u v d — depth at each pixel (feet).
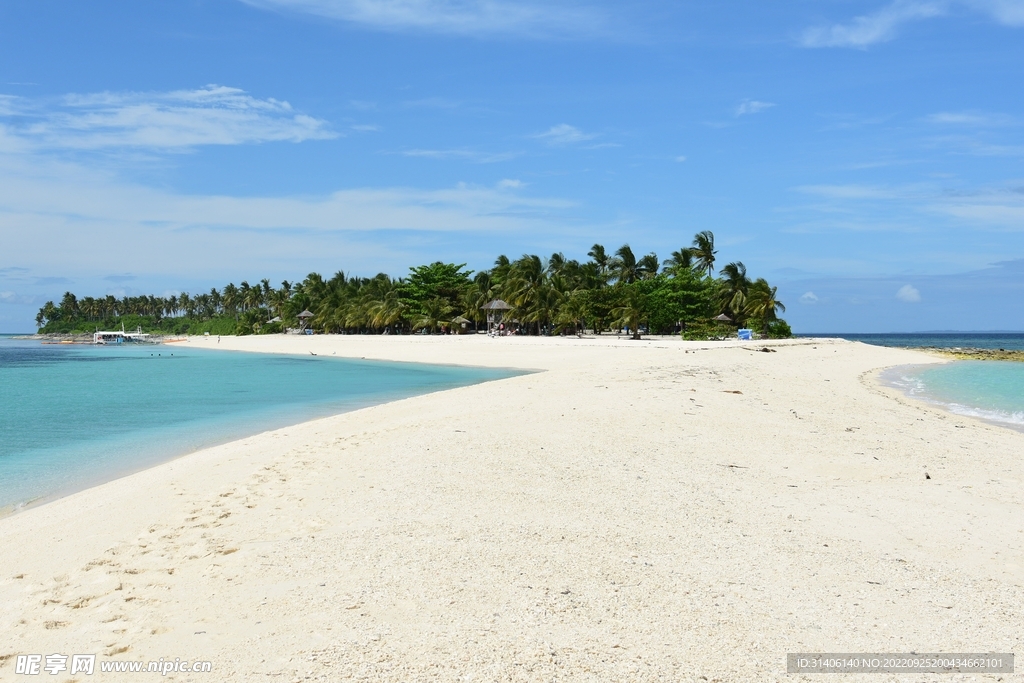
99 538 30.78
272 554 27.12
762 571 25.43
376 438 52.65
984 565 26.50
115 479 48.03
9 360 271.69
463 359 201.36
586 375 101.96
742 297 307.78
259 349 342.85
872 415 69.77
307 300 488.85
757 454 46.29
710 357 138.31
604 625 20.89
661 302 293.43
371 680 17.56
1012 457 48.83
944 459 46.68
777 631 20.71
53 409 92.63
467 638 19.88
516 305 310.65
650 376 94.73
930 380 131.54
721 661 18.80
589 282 331.57
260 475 41.73
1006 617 21.97
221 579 24.77
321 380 141.79
